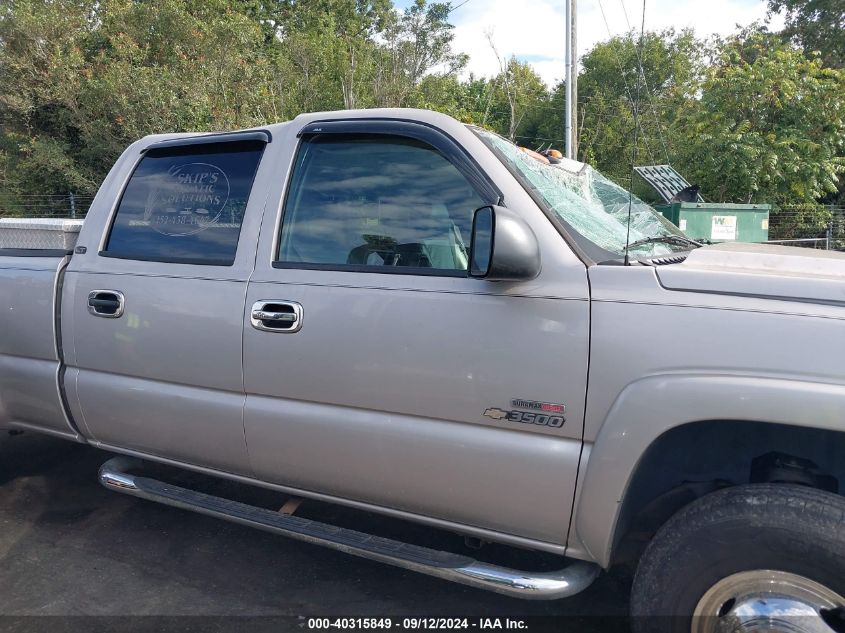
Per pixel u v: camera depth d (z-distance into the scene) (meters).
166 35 16.17
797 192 12.47
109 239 3.25
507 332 2.22
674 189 7.82
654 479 2.28
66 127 16.42
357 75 19.47
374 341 2.44
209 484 4.02
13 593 3.01
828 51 19.58
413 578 3.13
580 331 2.12
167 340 2.92
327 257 2.68
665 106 11.02
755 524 1.89
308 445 2.63
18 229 3.57
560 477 2.17
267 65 17.81
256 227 2.81
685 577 2.02
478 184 2.40
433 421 2.38
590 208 2.76
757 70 12.73
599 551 2.18
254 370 2.71
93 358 3.16
